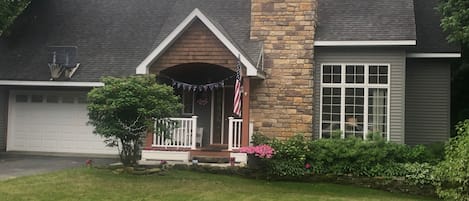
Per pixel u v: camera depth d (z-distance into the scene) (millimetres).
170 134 13484
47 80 18000
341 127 15664
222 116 17375
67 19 20453
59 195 10250
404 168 13141
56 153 18953
